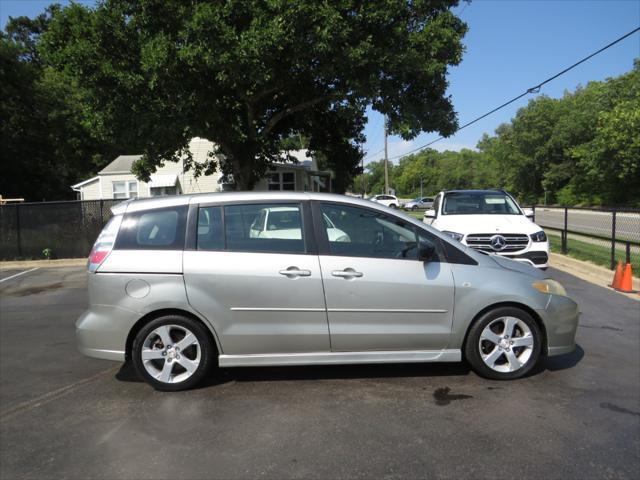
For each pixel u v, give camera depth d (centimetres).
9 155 3297
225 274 441
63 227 1588
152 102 1434
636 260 1162
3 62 2988
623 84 4884
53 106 3344
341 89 1539
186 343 448
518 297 457
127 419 397
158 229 457
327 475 313
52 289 1070
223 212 459
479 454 335
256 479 310
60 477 316
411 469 318
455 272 458
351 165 2412
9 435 375
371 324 450
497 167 7419
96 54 1380
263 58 1249
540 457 329
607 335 611
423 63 1401
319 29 1234
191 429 378
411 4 1430
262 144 1800
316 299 444
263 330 445
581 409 401
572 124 5531
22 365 538
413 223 467
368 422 384
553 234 1739
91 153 3734
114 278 443
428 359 457
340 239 457
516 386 450
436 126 1614
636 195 4466
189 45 1249
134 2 1394
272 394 441
